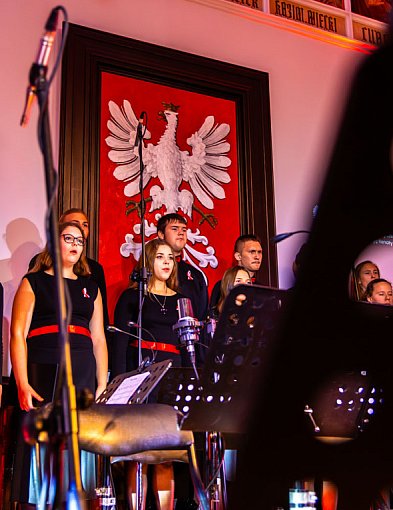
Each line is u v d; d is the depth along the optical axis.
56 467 1.72
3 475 4.10
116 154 5.55
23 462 3.28
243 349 2.02
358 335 1.67
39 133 1.81
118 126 5.61
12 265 4.91
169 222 4.96
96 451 2.44
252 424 2.00
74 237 3.82
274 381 1.87
